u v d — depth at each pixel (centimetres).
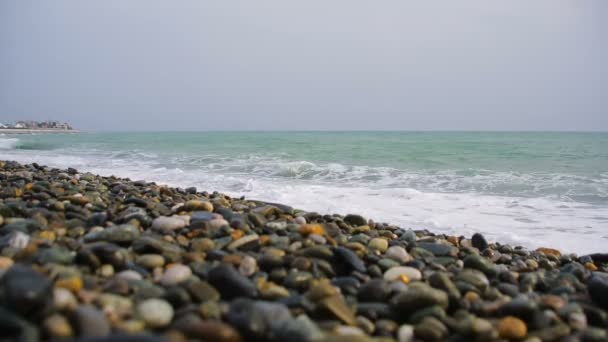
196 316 191
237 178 1058
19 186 573
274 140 3491
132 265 261
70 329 163
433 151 2017
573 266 389
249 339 185
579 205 747
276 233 379
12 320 154
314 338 178
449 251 393
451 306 251
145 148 2473
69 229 349
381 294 254
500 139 3747
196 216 394
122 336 141
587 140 3453
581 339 215
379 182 1030
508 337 219
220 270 238
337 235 404
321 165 1371
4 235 310
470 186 970
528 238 546
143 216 384
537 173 1195
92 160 1627
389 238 447
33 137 4972
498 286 302
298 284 260
